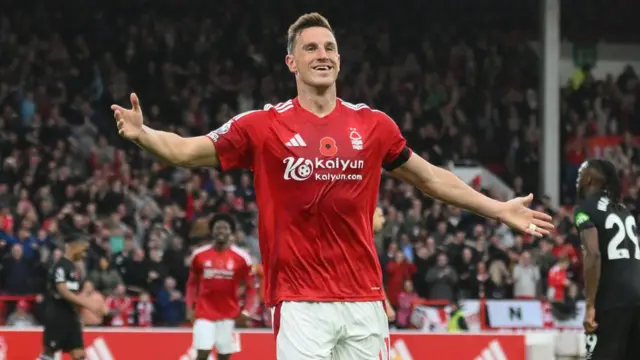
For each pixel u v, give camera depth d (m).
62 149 64.44
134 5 80.94
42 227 53.91
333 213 15.30
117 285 48.62
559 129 79.06
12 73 73.25
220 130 15.47
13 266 49.56
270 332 39.38
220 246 38.53
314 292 15.30
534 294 55.09
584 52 89.81
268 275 15.60
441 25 86.00
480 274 54.62
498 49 84.19
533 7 87.69
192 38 79.44
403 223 59.34
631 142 79.75
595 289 24.64
